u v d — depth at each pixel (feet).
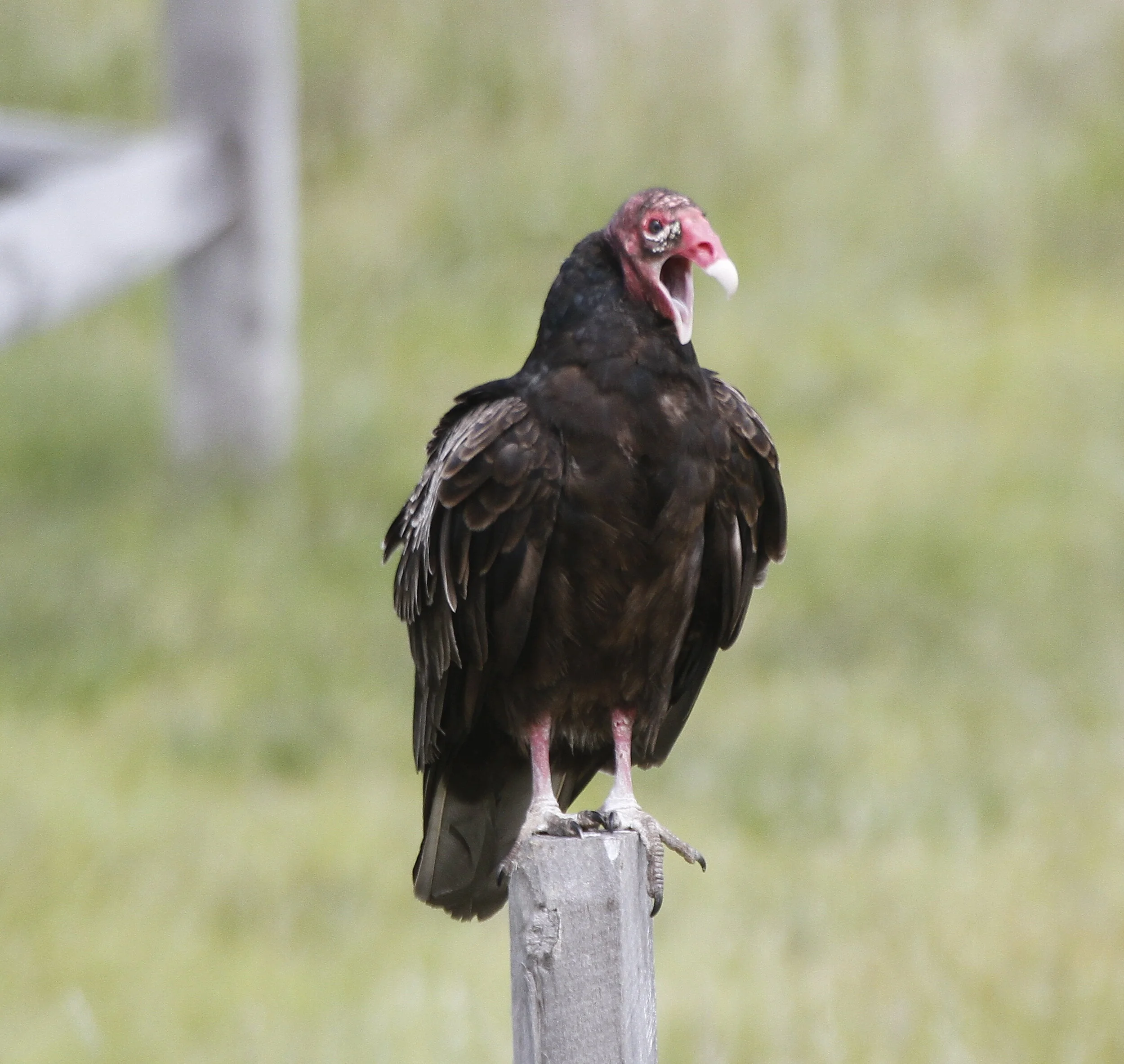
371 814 39.68
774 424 64.54
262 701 45.11
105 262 51.16
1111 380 67.00
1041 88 84.69
